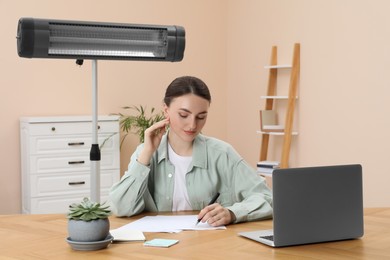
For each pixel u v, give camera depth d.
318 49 5.62
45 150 5.11
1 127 5.39
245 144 6.53
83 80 5.76
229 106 6.71
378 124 5.08
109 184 5.42
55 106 5.63
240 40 6.53
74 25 2.40
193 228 2.34
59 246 2.06
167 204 2.74
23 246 2.07
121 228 2.34
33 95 5.53
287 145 5.74
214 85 6.62
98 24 2.44
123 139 5.98
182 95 2.51
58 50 2.41
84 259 1.89
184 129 2.54
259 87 6.32
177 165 2.75
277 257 1.91
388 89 4.99
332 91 5.50
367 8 5.14
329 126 5.54
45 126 5.10
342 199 2.15
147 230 2.30
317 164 5.68
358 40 5.23
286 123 5.73
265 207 2.55
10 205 5.44
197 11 6.47
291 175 2.06
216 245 2.07
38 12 5.52
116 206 2.59
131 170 2.59
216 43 6.61
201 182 2.73
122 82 6.00
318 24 5.61
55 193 5.16
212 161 2.74
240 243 2.10
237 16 6.56
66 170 5.20
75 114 5.73
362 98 5.21
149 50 2.56
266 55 6.22
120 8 5.97
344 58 5.37
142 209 2.66
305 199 2.08
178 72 6.36
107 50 2.47
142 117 5.84
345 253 1.97
